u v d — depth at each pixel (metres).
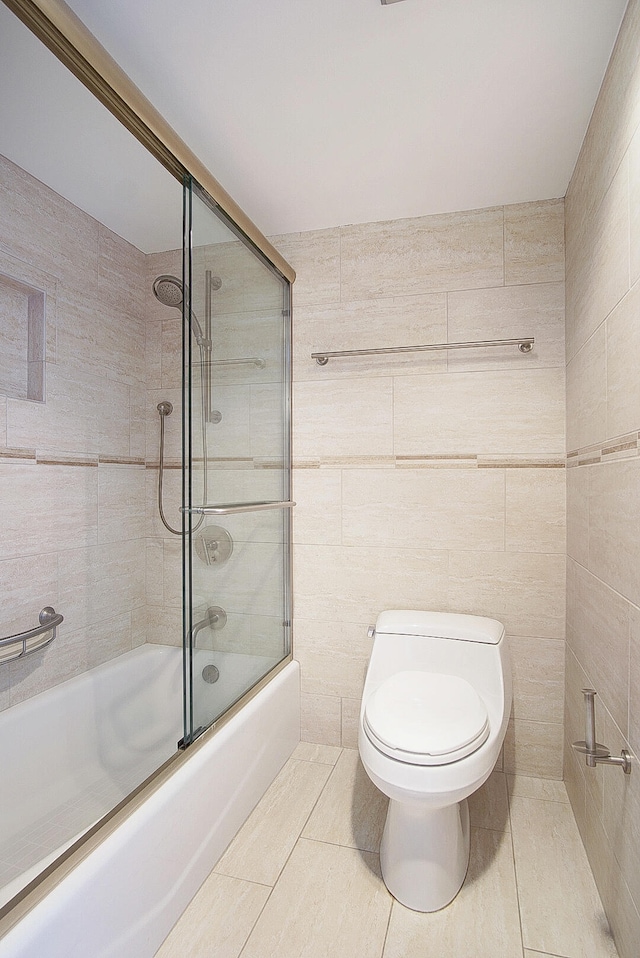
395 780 1.53
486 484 2.40
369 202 2.37
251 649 2.21
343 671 2.58
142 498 2.89
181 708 2.69
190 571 1.74
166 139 1.52
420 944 1.51
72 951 1.18
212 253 1.88
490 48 1.52
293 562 2.64
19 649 2.05
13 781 1.95
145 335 2.91
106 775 2.25
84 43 1.20
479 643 2.12
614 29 1.45
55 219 2.28
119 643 2.69
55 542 2.30
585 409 1.91
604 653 1.64
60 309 2.32
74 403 2.40
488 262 2.40
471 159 2.05
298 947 1.50
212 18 1.41
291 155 2.02
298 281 2.63
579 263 2.01
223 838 1.86
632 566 1.36
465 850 1.83
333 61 1.56
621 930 1.45
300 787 2.25
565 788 2.27
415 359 2.48
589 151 1.83
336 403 2.58
